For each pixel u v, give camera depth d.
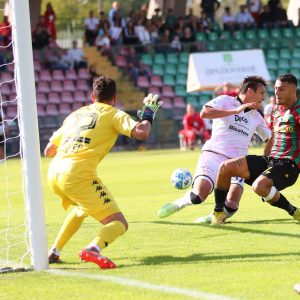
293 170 16.95
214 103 17.80
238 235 16.44
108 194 13.91
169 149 61.00
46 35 64.25
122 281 12.17
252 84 18.03
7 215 22.23
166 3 77.06
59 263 14.24
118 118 13.96
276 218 18.81
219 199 17.72
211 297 10.80
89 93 63.84
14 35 13.60
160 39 69.50
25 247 16.03
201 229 17.44
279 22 74.00
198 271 12.76
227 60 62.91
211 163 18.11
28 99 13.49
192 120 57.81
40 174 13.59
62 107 62.56
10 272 13.38
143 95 66.69
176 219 19.33
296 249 14.47
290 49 73.00
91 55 67.62
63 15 104.88
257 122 18.50
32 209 13.54
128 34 68.56
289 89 16.73
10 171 42.22
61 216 21.48
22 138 13.56
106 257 13.83
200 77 61.75
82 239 16.91
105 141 14.02
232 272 12.55
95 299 11.07
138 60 67.94
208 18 72.88
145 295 11.12
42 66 63.69
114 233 13.60
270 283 11.58
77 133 14.05
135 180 33.53
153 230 17.58
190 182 20.12
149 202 24.23
